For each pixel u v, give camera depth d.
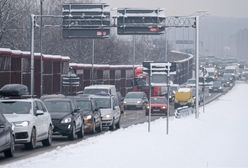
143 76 132.38
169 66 57.81
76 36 85.06
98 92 86.44
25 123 42.72
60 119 51.97
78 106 60.09
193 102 127.44
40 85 88.62
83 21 84.69
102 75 133.25
